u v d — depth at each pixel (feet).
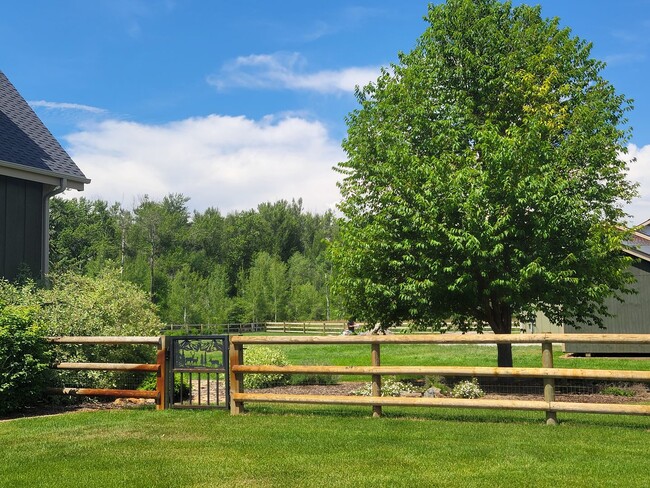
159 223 254.68
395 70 49.70
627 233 44.83
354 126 49.88
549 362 26.45
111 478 18.60
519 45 47.75
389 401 28.19
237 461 20.38
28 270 48.03
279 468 19.42
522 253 39.42
